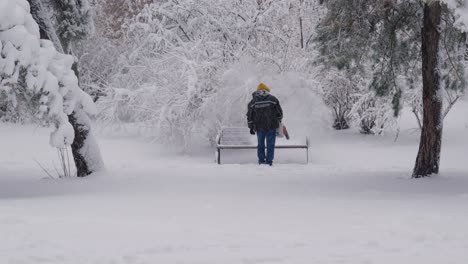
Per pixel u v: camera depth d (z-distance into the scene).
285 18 45.22
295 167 30.02
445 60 26.52
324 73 43.22
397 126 42.84
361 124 45.38
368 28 25.33
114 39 66.44
